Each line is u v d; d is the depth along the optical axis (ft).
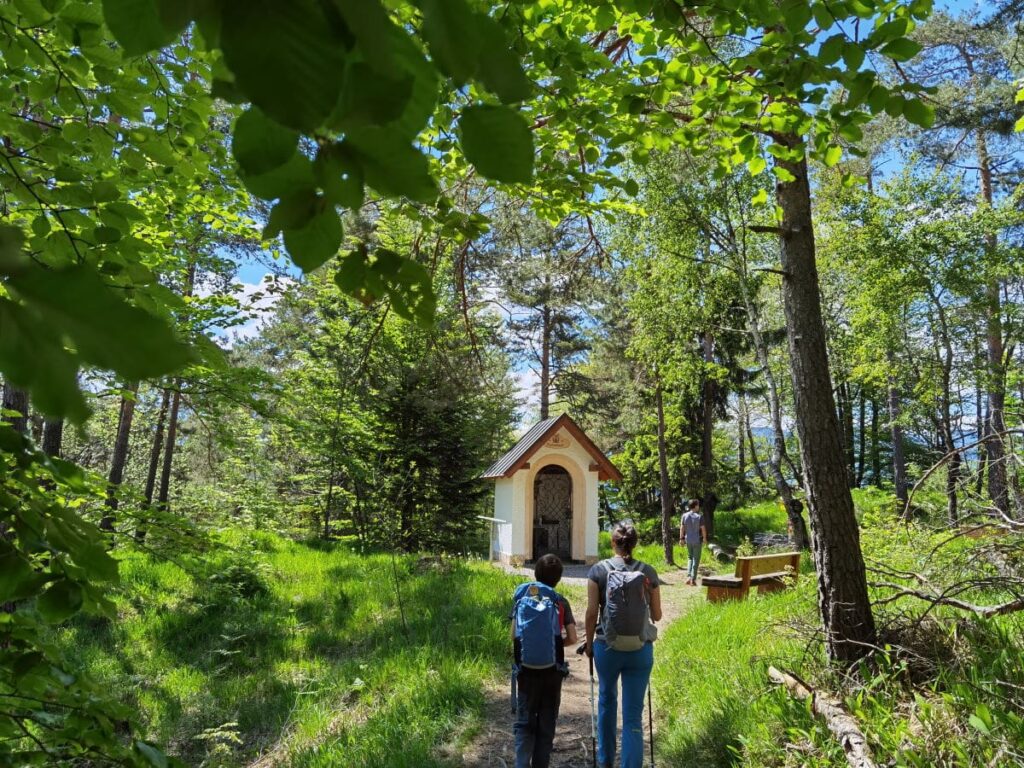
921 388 54.49
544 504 60.70
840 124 10.22
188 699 25.73
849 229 51.67
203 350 5.90
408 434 56.44
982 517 18.88
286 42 1.59
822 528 16.26
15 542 5.45
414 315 4.13
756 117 11.28
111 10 1.87
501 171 2.51
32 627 6.03
